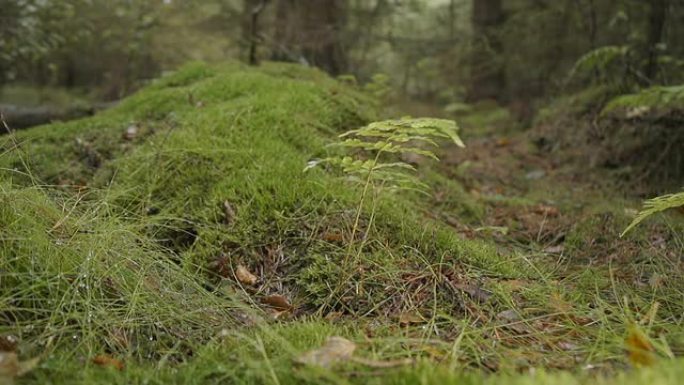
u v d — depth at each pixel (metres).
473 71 10.47
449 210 4.06
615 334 2.10
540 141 7.08
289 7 8.37
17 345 1.83
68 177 3.68
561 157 6.34
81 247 2.24
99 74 11.59
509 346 2.08
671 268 2.97
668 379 1.48
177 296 2.28
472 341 2.00
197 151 3.41
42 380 1.68
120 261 2.24
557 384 1.51
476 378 1.58
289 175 3.19
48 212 2.35
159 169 3.34
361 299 2.47
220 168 3.30
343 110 4.55
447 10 11.84
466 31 11.42
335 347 1.82
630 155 5.42
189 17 9.84
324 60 8.46
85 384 1.67
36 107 5.27
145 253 2.41
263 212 2.94
